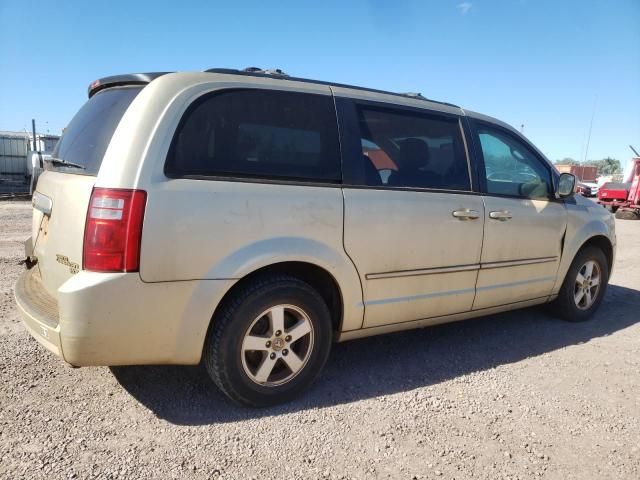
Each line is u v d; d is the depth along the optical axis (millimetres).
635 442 2967
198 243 2752
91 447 2625
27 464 2453
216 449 2670
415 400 3336
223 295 2855
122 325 2627
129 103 2910
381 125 3615
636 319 5453
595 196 31328
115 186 2594
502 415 3197
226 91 2992
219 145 2908
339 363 3889
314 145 3256
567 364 4090
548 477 2604
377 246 3430
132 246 2586
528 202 4445
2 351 3713
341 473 2537
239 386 2986
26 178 22844
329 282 3363
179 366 3621
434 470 2604
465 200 3947
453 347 4363
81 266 2641
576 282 5148
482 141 4250
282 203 3025
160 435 2770
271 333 3076
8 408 2947
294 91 3254
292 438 2812
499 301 4348
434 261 3766
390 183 3570
